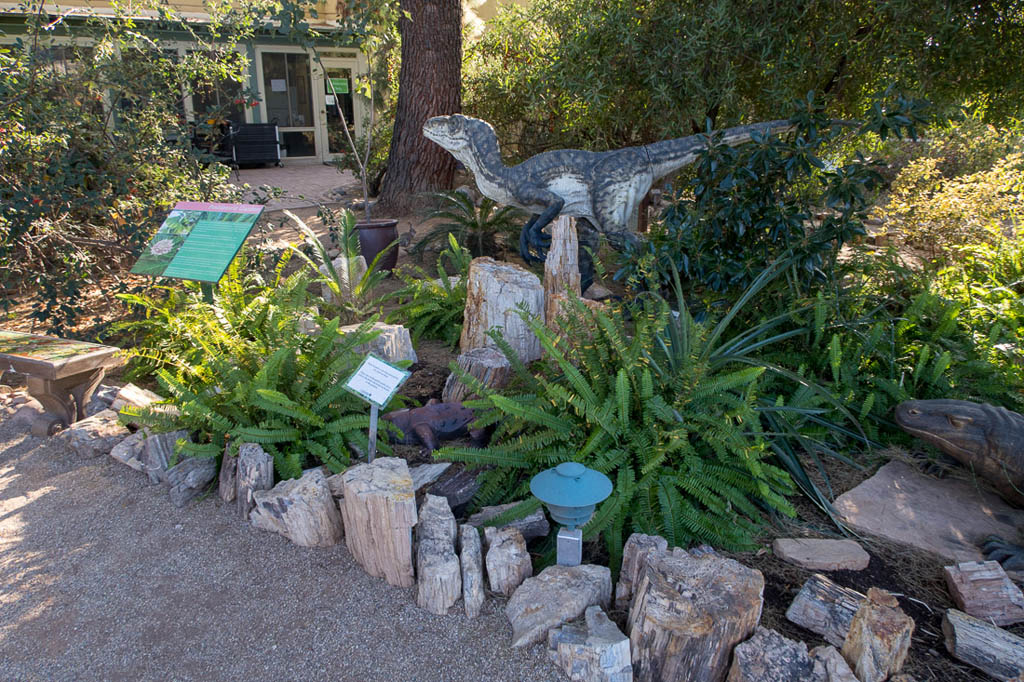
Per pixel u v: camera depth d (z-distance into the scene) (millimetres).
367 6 6805
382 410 4223
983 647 2496
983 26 7176
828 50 7523
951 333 4820
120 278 6953
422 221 9086
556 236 5543
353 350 4605
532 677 2529
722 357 4070
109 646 2732
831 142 6457
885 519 3428
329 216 8094
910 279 5590
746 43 7086
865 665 2375
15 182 5426
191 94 7102
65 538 3389
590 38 7660
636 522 3160
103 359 4438
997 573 2846
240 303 4859
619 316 4035
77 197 5879
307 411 3738
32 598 2990
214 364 3914
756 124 5945
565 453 3402
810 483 3572
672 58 7203
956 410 3561
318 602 2949
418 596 2895
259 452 3531
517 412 3348
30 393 4469
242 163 16688
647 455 3320
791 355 4695
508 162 10688
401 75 10508
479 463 3508
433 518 3076
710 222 5223
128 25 6398
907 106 4719
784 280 5051
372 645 2715
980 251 6336
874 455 4062
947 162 12148
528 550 3227
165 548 3305
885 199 11258
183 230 4852
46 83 5855
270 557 3236
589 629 2553
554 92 8828
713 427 3426
